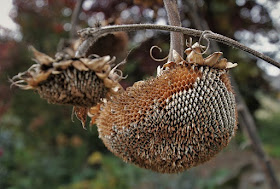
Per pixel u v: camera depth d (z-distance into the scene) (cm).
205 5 360
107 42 170
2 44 575
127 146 149
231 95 146
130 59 323
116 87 141
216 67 144
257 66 432
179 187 467
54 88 124
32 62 587
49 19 534
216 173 465
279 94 576
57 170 578
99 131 161
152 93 143
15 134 657
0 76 588
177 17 155
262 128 809
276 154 587
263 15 363
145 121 142
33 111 625
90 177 588
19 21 545
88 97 125
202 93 139
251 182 462
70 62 121
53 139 663
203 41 273
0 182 535
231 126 145
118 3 325
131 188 512
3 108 598
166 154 145
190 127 139
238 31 375
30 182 539
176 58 144
